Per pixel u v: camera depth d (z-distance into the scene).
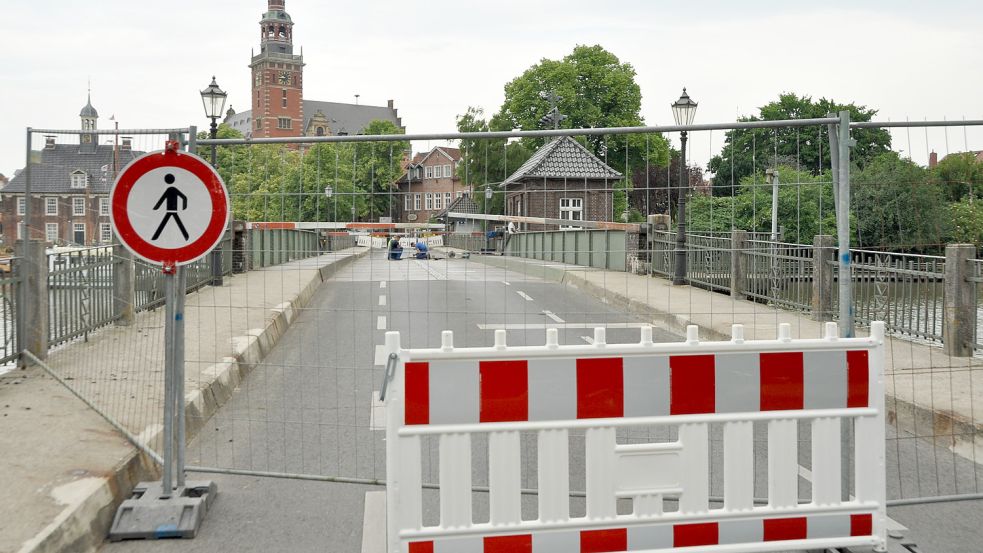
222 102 19.19
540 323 13.05
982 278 9.40
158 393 7.23
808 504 4.28
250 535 4.70
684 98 16.88
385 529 4.78
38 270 8.37
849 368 4.32
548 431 4.08
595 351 4.09
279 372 9.80
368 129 110.19
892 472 6.04
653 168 12.53
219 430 7.07
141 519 4.68
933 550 4.52
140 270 12.26
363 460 6.18
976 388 7.86
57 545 4.09
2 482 4.82
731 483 4.22
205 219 4.82
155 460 5.71
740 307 13.21
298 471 5.90
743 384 4.21
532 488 5.56
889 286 11.16
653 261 10.89
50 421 6.23
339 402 8.16
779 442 4.25
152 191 4.78
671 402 4.16
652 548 4.15
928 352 9.96
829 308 12.19
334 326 13.47
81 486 4.76
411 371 4.00
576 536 4.09
